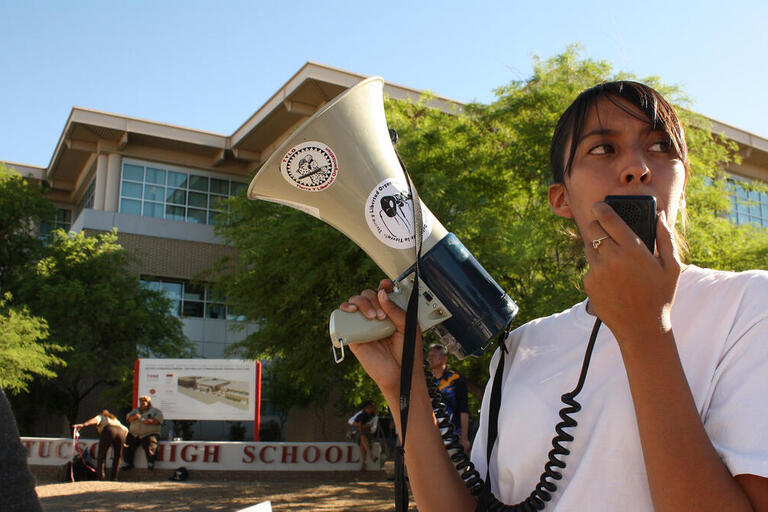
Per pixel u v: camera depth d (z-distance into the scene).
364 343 1.44
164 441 13.54
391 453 14.33
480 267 1.50
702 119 11.23
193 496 10.45
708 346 1.00
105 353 23.16
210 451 13.58
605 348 1.14
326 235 11.41
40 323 20.88
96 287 22.91
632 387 0.88
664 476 0.84
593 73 11.50
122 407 22.70
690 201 11.01
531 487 1.22
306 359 12.33
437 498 1.30
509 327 1.47
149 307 24.70
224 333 29.36
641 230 0.89
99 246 25.47
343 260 11.38
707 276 1.08
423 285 1.47
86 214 28.09
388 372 1.42
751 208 28.38
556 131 1.28
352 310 1.43
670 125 1.11
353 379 12.58
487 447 1.37
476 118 12.65
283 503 9.81
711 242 10.77
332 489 11.58
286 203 1.62
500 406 1.38
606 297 0.87
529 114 11.65
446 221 10.14
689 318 1.04
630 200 0.89
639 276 0.85
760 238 11.37
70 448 13.60
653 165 1.09
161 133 28.67
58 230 25.14
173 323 24.94
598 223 0.90
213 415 14.83
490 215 10.80
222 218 15.58
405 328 1.37
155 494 10.59
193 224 29.98
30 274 23.34
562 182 1.28
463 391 6.17
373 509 9.21
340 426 24.14
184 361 15.02
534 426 1.22
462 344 1.48
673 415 0.85
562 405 1.20
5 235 25.62
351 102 1.54
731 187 13.24
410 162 11.52
